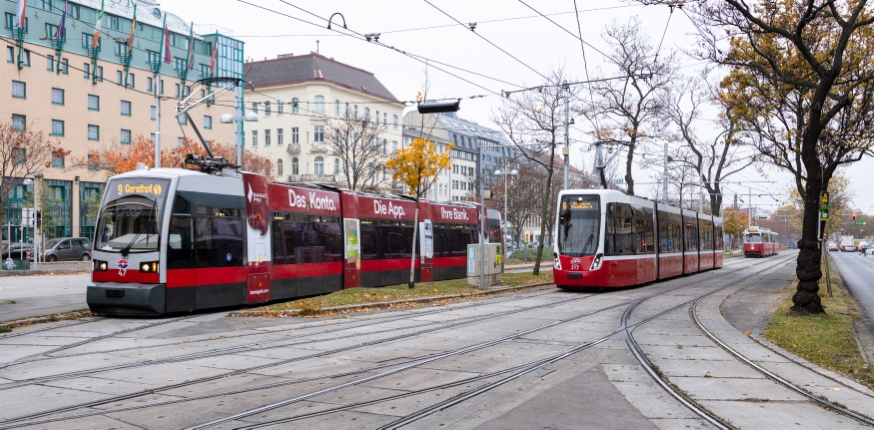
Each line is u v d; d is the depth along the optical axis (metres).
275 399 8.70
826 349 13.25
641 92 36.59
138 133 69.62
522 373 10.65
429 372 10.66
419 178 27.48
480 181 81.50
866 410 8.52
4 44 58.56
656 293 26.59
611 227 27.58
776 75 24.58
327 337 14.43
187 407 8.24
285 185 22.23
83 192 64.44
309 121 77.62
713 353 12.78
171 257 17.48
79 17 64.69
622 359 12.05
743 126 30.31
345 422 7.62
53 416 7.76
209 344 13.34
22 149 44.53
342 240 25.44
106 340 13.82
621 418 7.96
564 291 28.14
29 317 16.59
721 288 29.34
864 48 24.27
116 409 8.11
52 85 62.22
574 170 105.06
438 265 32.47
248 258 19.91
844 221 146.12
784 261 67.25
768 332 15.66
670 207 36.19
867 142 23.03
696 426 7.66
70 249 51.19
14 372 10.38
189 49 71.38
